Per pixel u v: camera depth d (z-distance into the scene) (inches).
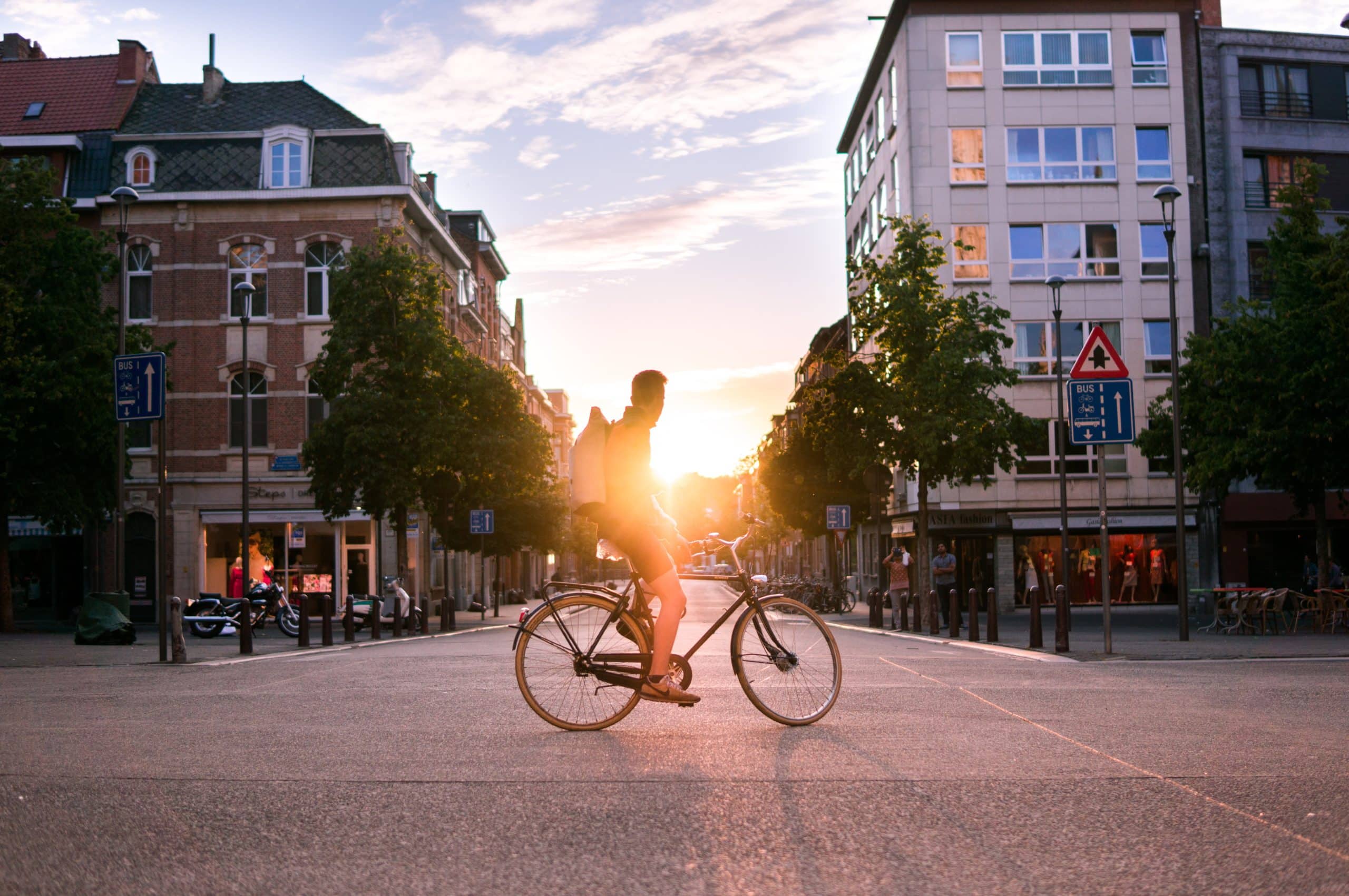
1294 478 1058.7
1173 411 820.0
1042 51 1713.8
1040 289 1696.6
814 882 150.3
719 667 431.8
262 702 361.4
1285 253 1127.6
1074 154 1712.6
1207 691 389.7
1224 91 1728.6
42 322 1188.5
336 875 154.8
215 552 1694.1
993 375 1195.9
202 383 1701.5
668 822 181.8
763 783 211.2
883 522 2004.2
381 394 1280.8
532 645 280.1
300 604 871.7
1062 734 277.1
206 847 169.5
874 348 1823.3
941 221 1699.1
